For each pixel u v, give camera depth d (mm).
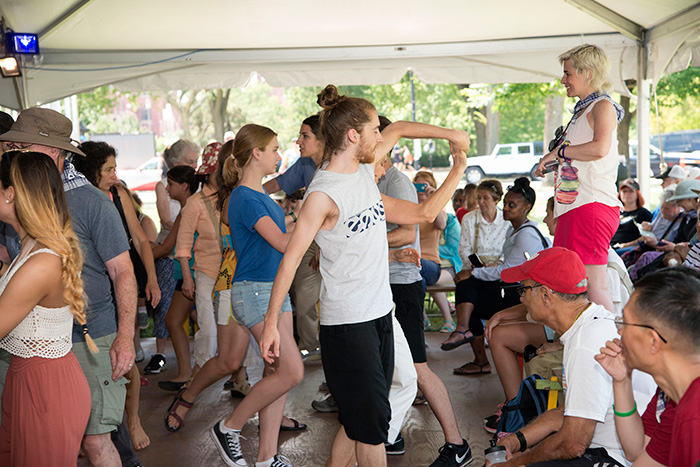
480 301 5410
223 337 4031
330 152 2703
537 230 5012
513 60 8531
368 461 2770
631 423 2219
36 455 2414
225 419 3623
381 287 2730
